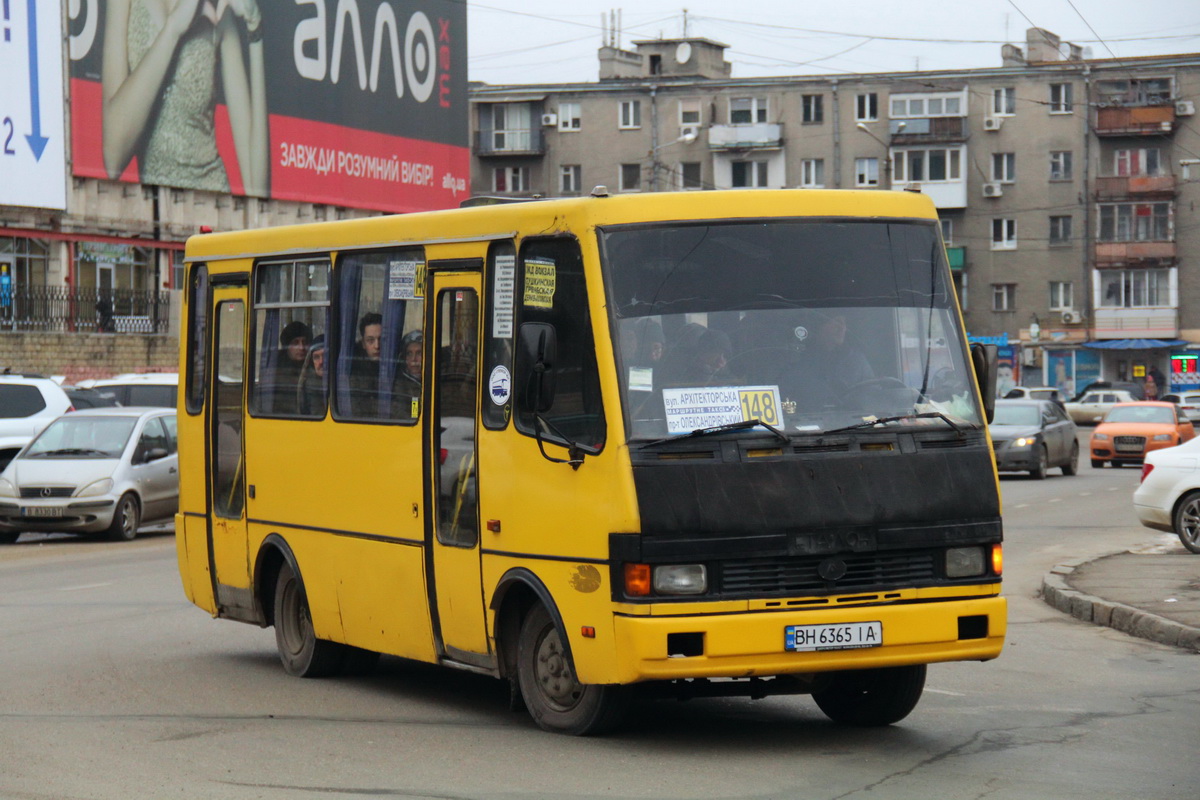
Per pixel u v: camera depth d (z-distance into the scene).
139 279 66.75
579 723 10.53
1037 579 21.83
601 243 10.12
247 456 14.27
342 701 12.42
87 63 61.97
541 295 10.55
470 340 11.24
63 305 58.59
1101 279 99.44
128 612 18.23
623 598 9.62
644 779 9.34
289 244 13.74
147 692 12.90
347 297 12.88
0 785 9.32
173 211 67.31
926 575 10.12
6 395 32.53
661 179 105.44
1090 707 12.02
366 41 77.62
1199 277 98.06
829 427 10.07
